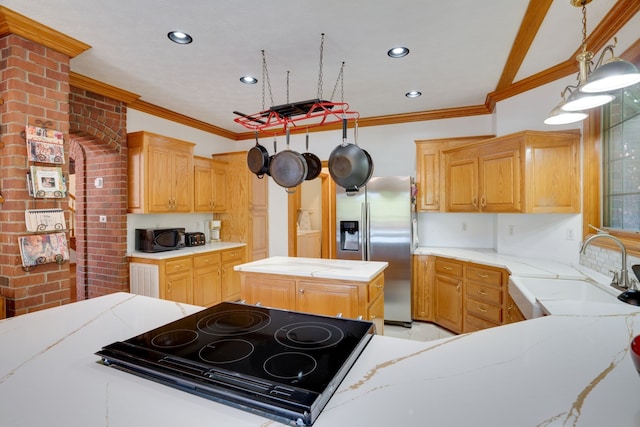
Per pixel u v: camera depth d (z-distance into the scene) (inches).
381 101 145.1
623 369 32.7
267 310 52.6
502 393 28.7
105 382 32.2
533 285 85.6
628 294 65.1
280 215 198.1
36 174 88.0
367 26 87.0
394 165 167.6
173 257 138.1
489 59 105.6
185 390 30.7
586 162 103.3
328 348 37.4
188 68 112.3
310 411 25.3
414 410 26.5
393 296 145.3
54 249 91.8
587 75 66.2
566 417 25.1
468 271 125.1
